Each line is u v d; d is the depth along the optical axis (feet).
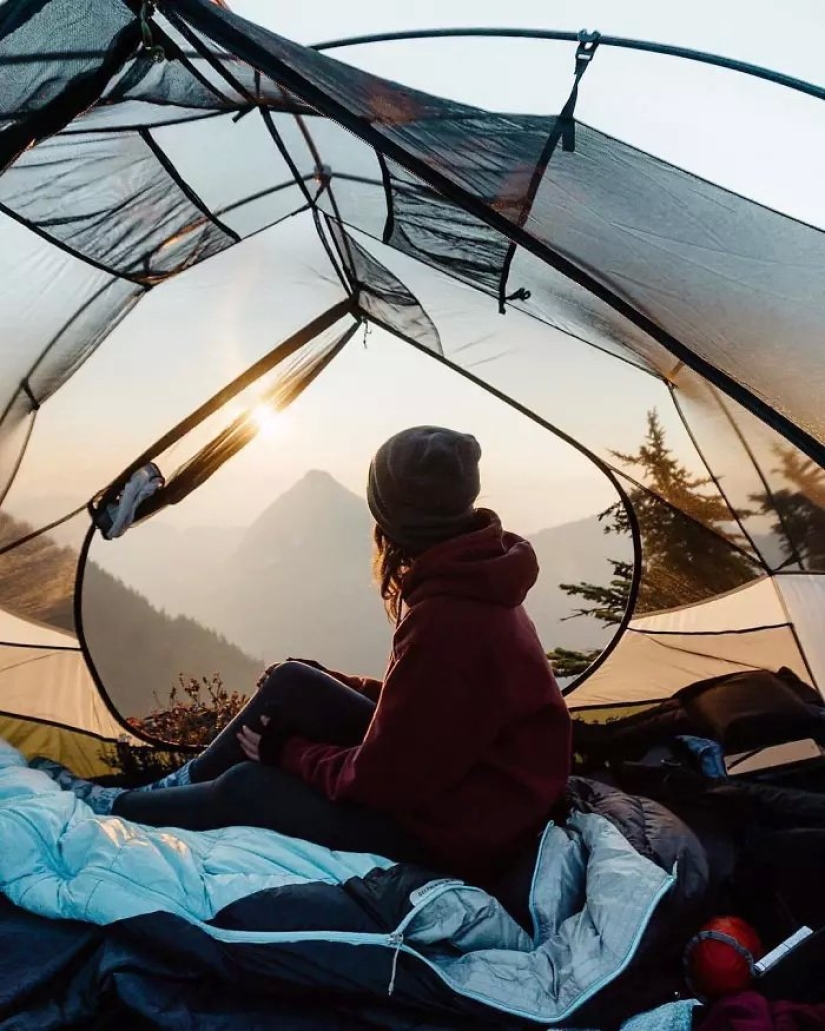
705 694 8.44
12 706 8.37
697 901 5.05
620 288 5.84
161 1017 4.31
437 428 5.42
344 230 8.05
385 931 4.58
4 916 4.90
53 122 5.07
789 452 6.26
